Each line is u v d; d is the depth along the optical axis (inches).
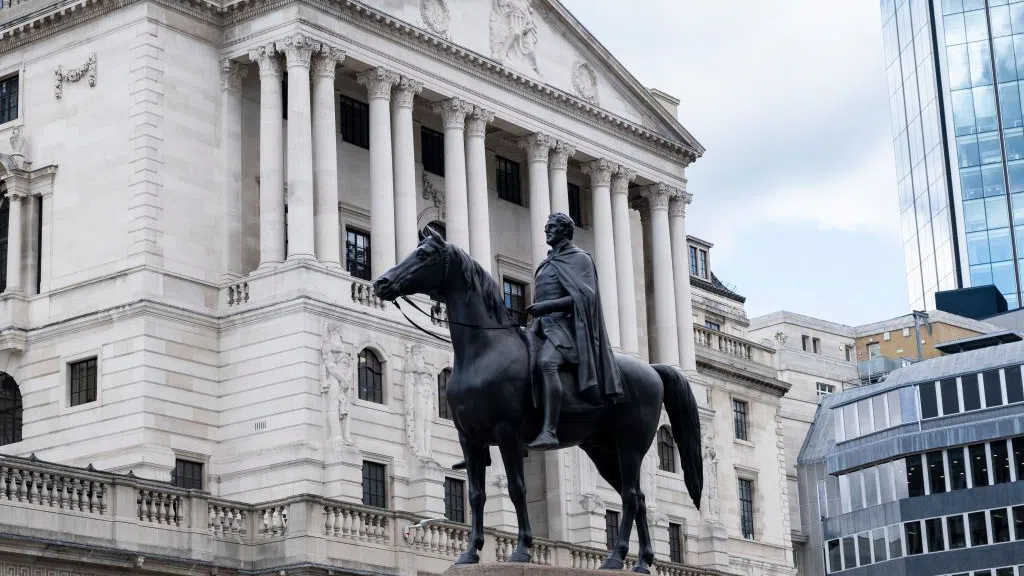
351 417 2755.9
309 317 2741.1
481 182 3154.5
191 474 2755.9
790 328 5265.8
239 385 2785.4
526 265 3366.1
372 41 2982.3
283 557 2416.3
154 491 2317.9
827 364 4992.6
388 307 2888.8
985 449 4146.2
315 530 2428.6
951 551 4153.5
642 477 3314.5
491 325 1009.5
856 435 4451.3
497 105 3203.7
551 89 3287.4
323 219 2854.3
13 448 2851.9
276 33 2883.9
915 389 4288.9
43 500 2164.1
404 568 2514.8
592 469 3193.9
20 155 2942.9
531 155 3287.4
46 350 2851.9
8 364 2886.3
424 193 3208.7
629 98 3516.2
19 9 3019.2
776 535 3917.3
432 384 2923.2
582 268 1024.9
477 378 995.3
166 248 2812.5
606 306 3356.3
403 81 3034.0
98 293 2817.4
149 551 2282.2
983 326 5541.3
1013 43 6501.0
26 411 2854.3
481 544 995.9
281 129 2888.8
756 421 3939.5
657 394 1044.5
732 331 4717.0
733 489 3804.1
